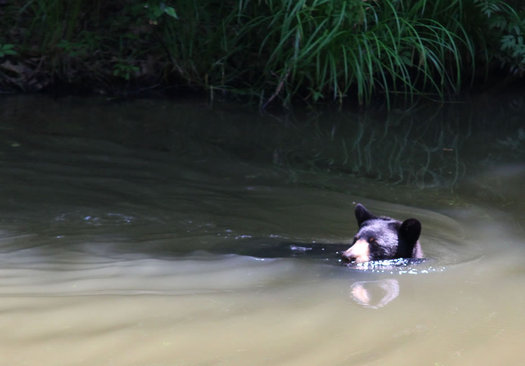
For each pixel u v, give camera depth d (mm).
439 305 5508
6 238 6965
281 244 7109
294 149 10836
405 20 14547
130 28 15148
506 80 16344
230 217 7895
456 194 8875
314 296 5645
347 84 14125
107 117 12258
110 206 8016
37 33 14492
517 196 8805
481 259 6746
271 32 14148
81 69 14516
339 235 7535
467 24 15695
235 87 14828
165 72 14750
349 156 10570
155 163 9742
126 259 6496
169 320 5000
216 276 6086
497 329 5039
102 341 4602
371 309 5371
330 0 13602
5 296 5387
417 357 4543
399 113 13570
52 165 9359
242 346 4613
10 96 13539
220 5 15195
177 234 7293
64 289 5605
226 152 10500
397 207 8367
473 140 11656
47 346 4504
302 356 4500
